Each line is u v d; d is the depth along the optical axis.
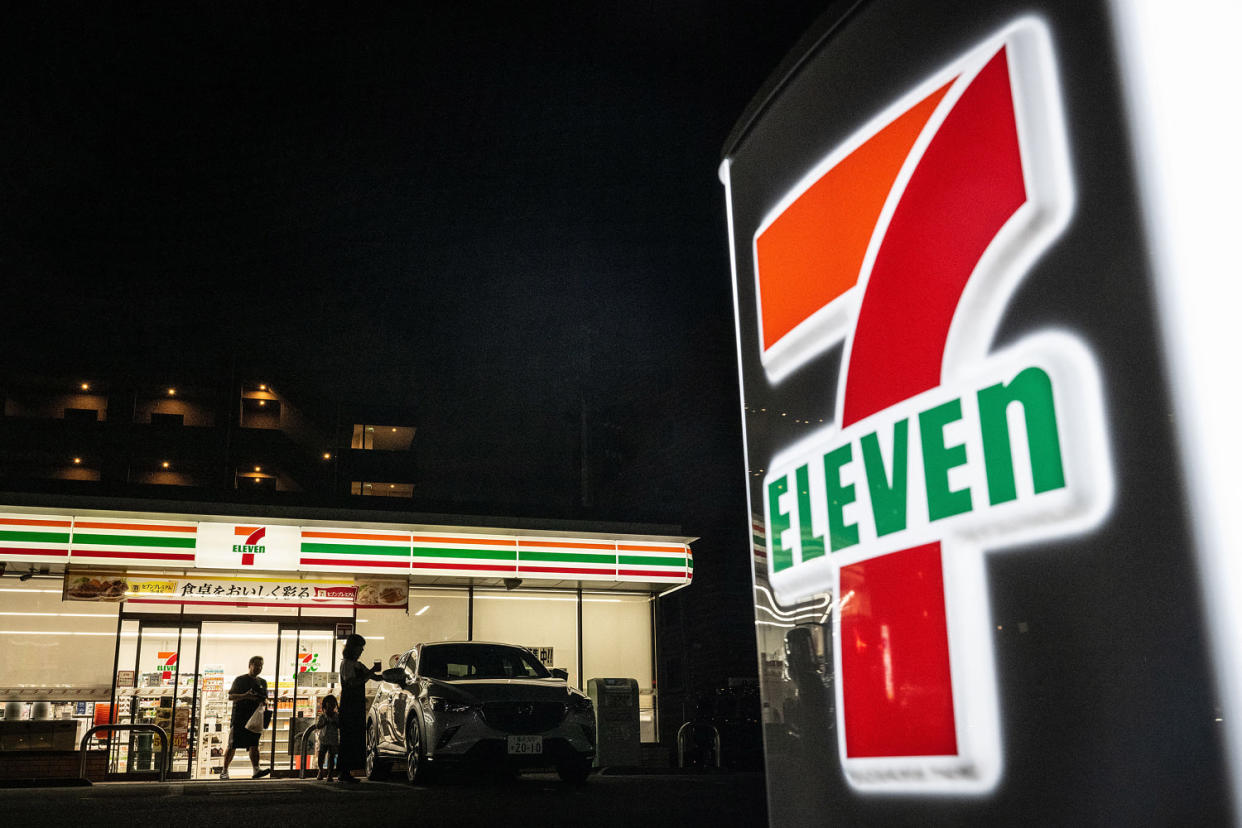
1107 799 0.96
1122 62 1.02
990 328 1.14
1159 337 0.95
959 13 1.25
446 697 9.98
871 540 1.29
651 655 17.12
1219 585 0.88
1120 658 0.95
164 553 13.98
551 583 16.75
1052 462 1.04
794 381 1.52
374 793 8.99
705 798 8.19
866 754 1.28
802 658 1.45
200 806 7.66
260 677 14.45
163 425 49.19
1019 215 1.12
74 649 14.58
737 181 1.78
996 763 1.07
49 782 11.51
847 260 1.40
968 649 1.12
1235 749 0.85
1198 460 0.91
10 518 13.45
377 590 15.77
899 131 1.32
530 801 7.94
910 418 1.24
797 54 1.58
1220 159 0.93
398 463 50.31
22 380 48.94
